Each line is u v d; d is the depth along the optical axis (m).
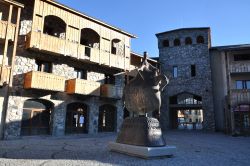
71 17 17.81
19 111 15.20
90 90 18.22
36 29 15.57
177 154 8.69
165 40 28.70
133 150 7.77
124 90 8.73
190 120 56.59
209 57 26.50
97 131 19.66
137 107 8.21
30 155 7.90
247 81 23.56
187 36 27.48
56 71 17.39
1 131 14.34
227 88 22.72
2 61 13.80
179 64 27.23
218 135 20.45
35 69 16.50
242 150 10.71
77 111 18.92
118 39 21.22
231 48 22.72
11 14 14.91
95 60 18.88
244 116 21.25
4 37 14.05
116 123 21.31
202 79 26.03
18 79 15.39
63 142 12.72
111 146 8.91
